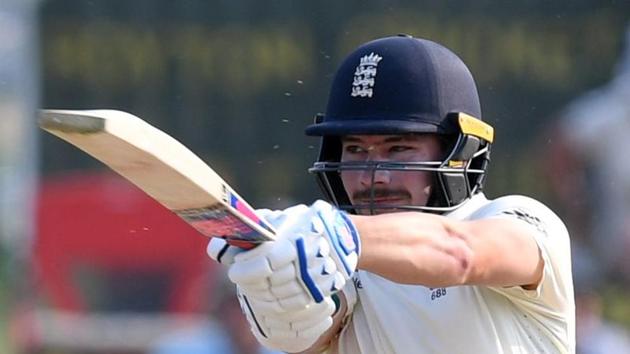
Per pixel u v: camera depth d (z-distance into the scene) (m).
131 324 27.52
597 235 28.20
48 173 27.97
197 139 28.05
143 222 27.78
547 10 28.50
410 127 10.84
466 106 11.23
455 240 9.35
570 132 28.41
